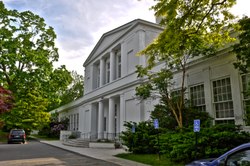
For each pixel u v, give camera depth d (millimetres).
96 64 33875
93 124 32281
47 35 33656
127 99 22906
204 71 15039
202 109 15039
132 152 16125
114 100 26719
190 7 10445
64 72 33375
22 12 32094
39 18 33062
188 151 10352
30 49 32062
